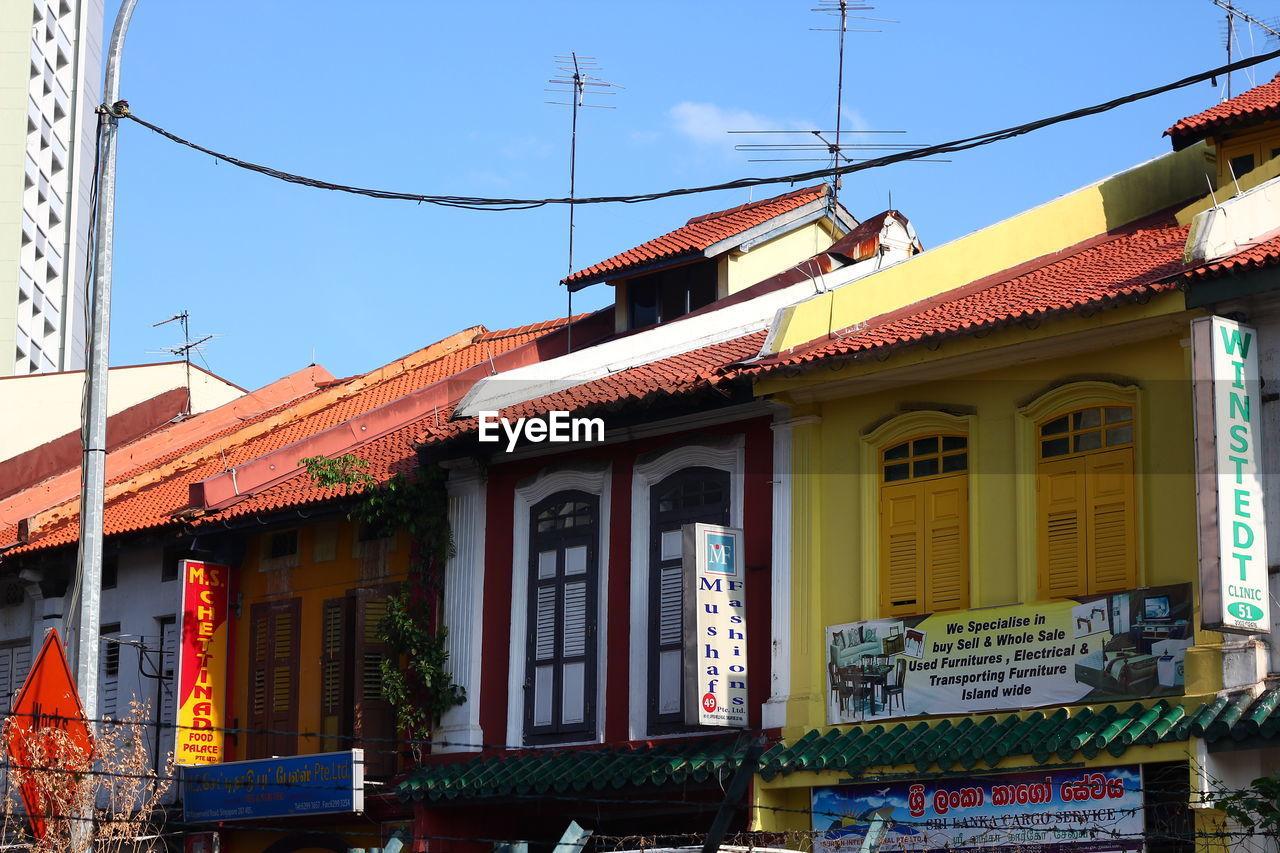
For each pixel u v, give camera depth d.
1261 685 15.34
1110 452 17.08
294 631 24.09
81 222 81.56
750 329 23.67
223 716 24.53
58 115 80.25
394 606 21.94
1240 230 16.77
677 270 26.86
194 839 23.84
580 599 20.88
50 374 36.19
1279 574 15.54
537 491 21.53
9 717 16.34
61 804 17.45
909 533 18.41
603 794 19.17
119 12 18.20
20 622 28.11
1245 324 15.88
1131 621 16.41
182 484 28.39
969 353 17.62
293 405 32.00
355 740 21.89
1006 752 16.31
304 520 23.75
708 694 18.52
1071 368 17.42
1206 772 15.19
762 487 19.52
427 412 27.53
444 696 21.41
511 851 12.94
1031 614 17.09
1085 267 19.77
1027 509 17.48
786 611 18.91
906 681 17.83
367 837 22.11
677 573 20.05
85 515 17.42
